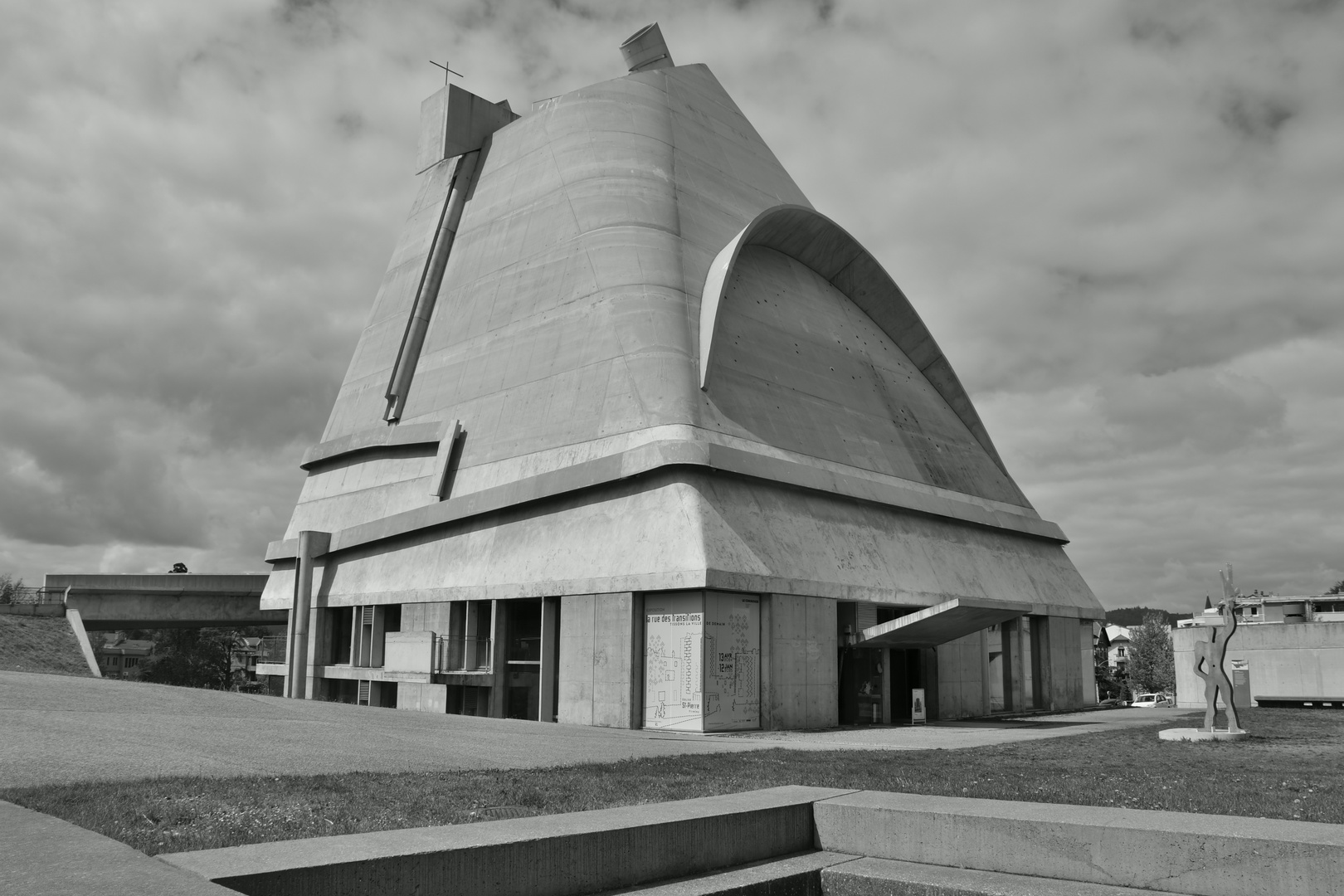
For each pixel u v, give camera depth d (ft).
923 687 118.73
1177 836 24.66
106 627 207.51
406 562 135.13
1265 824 25.64
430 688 119.03
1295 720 98.07
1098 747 68.33
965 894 25.46
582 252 133.28
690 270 127.54
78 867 18.01
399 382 155.43
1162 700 297.33
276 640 403.54
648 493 102.32
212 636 318.45
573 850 24.40
